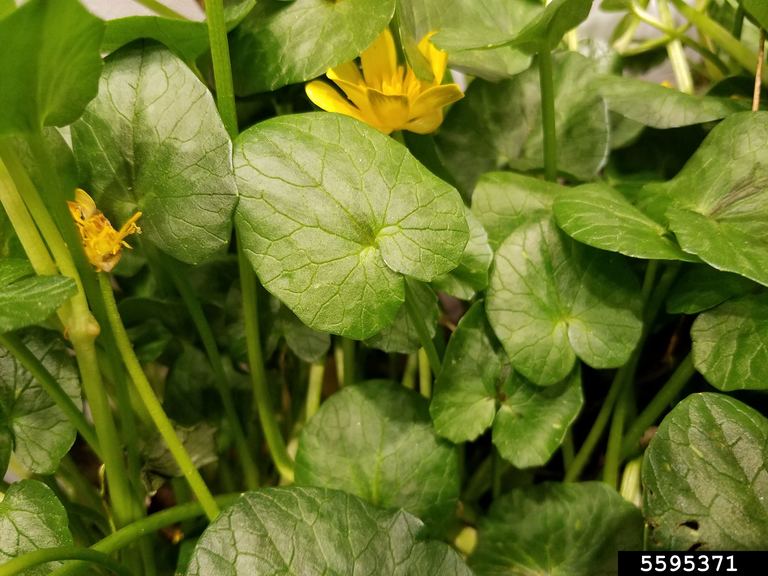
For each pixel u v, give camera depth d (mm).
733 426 87
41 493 83
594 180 130
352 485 102
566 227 91
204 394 129
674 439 88
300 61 99
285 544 76
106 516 114
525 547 104
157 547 117
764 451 86
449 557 84
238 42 106
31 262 84
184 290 107
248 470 124
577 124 130
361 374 135
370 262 84
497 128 133
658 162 135
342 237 84
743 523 86
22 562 72
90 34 65
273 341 122
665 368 131
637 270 119
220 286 132
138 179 87
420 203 85
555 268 100
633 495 116
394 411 106
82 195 87
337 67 107
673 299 102
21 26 57
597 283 101
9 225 95
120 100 85
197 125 82
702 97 118
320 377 130
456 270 99
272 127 84
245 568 74
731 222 94
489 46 98
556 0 92
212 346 112
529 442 99
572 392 101
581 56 131
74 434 99
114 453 93
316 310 83
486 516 108
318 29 100
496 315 98
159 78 84
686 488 87
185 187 83
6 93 64
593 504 103
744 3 107
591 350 99
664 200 101
